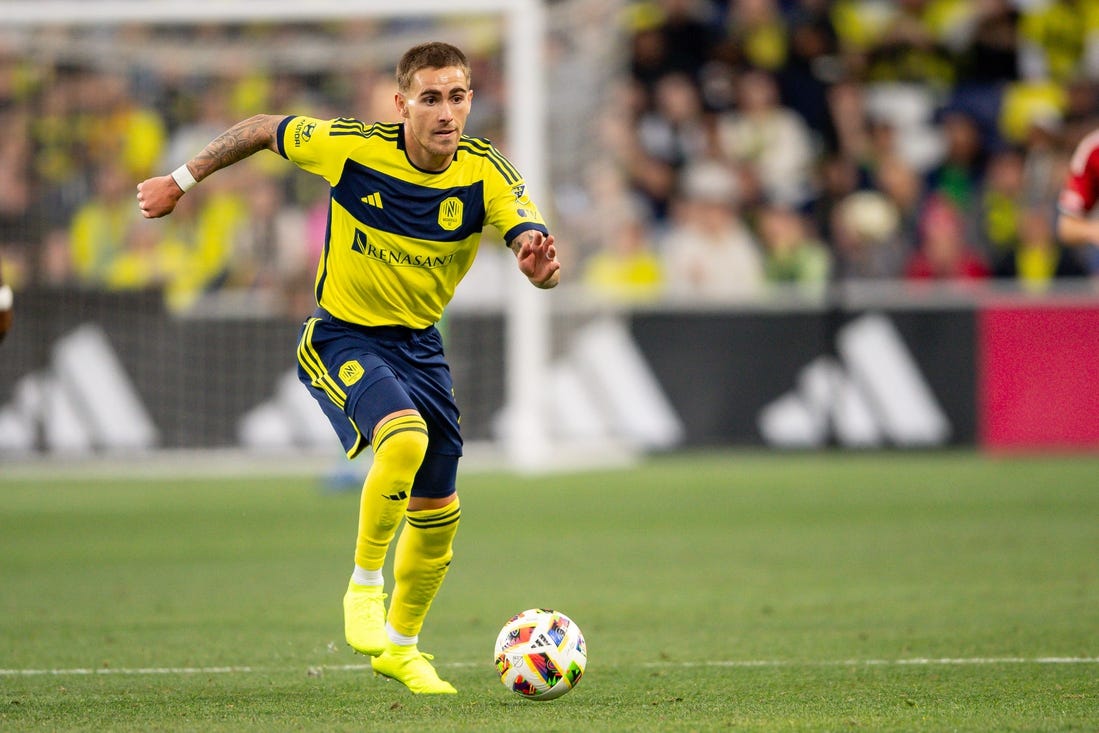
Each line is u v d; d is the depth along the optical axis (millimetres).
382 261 16703
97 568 29844
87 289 50438
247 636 21719
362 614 16375
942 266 60000
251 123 17047
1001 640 20594
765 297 51281
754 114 64688
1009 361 50250
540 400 48469
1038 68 66000
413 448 15852
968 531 34000
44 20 46219
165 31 56500
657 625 22516
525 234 15617
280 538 34438
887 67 66250
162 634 21938
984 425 50438
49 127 55969
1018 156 62031
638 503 40219
